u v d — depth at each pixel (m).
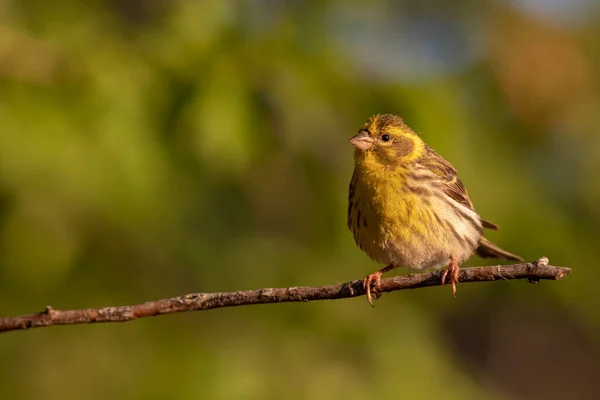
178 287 14.41
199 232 14.26
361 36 15.32
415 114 12.95
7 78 11.88
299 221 14.37
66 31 12.52
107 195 12.28
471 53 15.89
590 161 15.70
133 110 12.19
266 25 12.94
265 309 14.16
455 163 13.26
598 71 15.72
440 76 14.11
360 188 9.84
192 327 14.13
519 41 15.19
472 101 14.95
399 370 13.96
